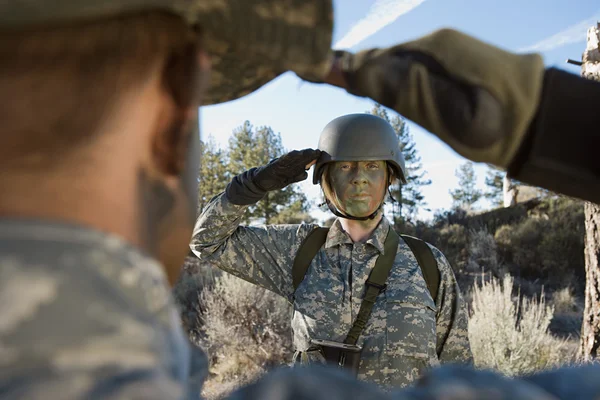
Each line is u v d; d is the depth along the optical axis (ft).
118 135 1.12
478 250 43.80
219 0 1.25
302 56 1.34
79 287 0.94
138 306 1.01
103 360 0.89
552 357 18.94
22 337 0.88
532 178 1.60
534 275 41.24
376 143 8.45
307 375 1.01
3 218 1.00
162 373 0.94
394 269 8.20
